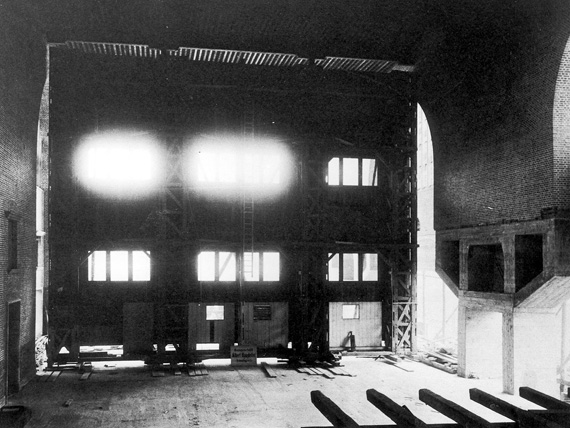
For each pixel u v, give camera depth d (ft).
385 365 77.10
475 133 68.74
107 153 75.97
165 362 74.95
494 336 70.95
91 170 75.66
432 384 66.13
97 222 75.46
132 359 75.10
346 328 82.58
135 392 61.72
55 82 74.23
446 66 70.95
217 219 78.48
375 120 82.74
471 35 62.75
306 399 58.85
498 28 58.29
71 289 74.18
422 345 94.43
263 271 80.33
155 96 76.48
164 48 70.33
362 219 82.84
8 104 55.42
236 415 52.90
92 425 49.60
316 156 79.56
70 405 56.18
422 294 112.68
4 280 55.01
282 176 80.69
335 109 81.61
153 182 76.69
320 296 78.69
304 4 62.49
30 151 66.39
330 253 81.61
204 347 86.07
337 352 81.00
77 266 74.02
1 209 53.21
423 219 112.88
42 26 65.87
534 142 57.31
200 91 77.82
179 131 75.87
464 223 71.72
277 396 60.13
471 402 57.36
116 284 75.92
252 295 79.51
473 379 69.15
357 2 61.62
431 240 108.88
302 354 77.66
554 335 62.34
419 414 52.65
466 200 71.20
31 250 67.51
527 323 61.82
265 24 67.41
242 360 76.02
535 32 54.19
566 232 54.80
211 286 78.59
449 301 103.96
